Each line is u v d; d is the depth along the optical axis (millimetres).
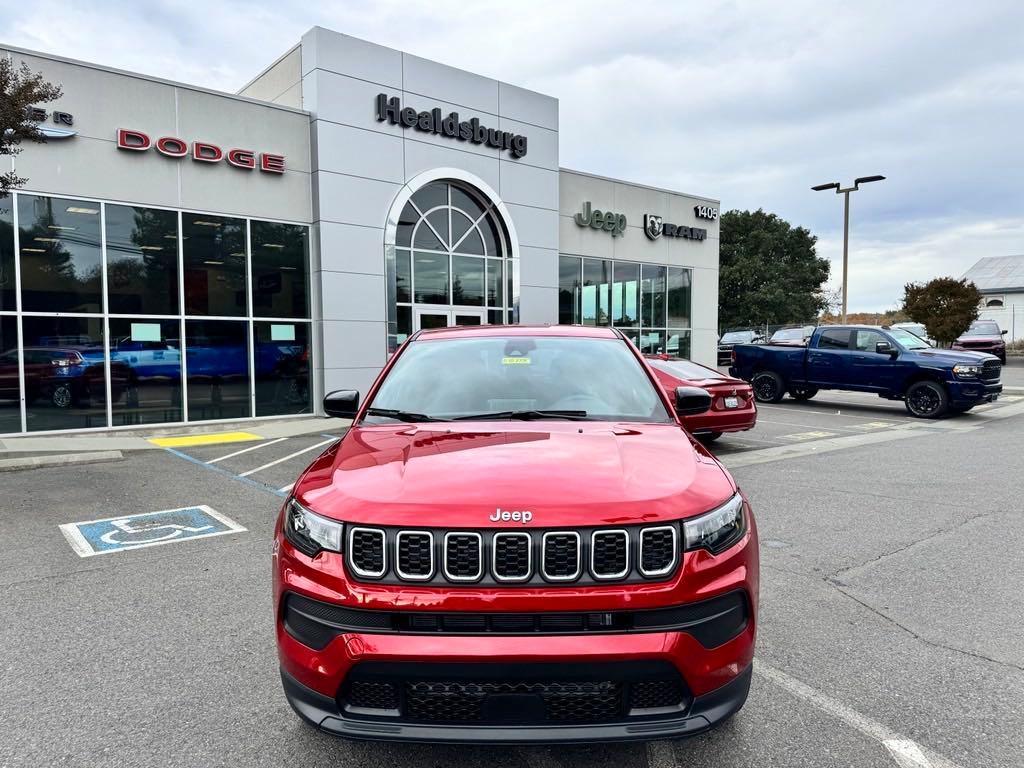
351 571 2273
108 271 11500
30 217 10742
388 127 14266
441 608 2168
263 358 13227
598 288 19625
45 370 11016
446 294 15664
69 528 5953
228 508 6672
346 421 13305
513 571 2209
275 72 14672
